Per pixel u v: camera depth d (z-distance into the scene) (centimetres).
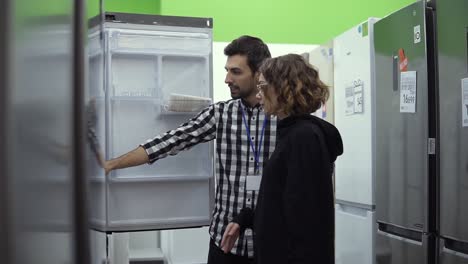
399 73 239
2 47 28
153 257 388
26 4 30
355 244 286
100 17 72
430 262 220
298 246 142
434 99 221
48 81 34
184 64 241
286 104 152
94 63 55
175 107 231
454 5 205
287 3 434
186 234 360
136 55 234
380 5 450
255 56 185
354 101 285
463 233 200
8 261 28
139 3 435
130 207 229
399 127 240
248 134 188
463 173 201
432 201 221
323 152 146
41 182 32
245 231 181
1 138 28
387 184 250
